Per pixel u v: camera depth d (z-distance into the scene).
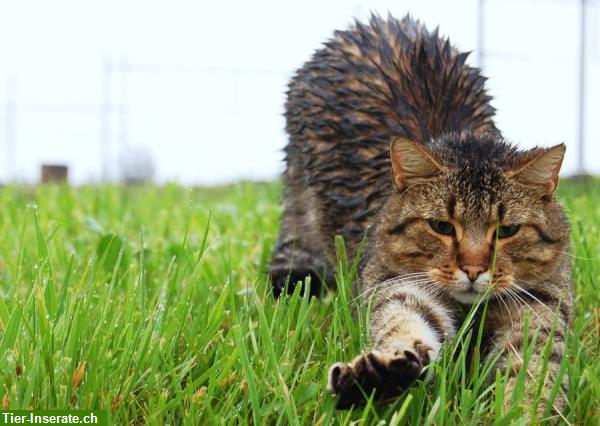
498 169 0.87
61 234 1.25
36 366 0.75
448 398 0.78
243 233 1.35
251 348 0.86
